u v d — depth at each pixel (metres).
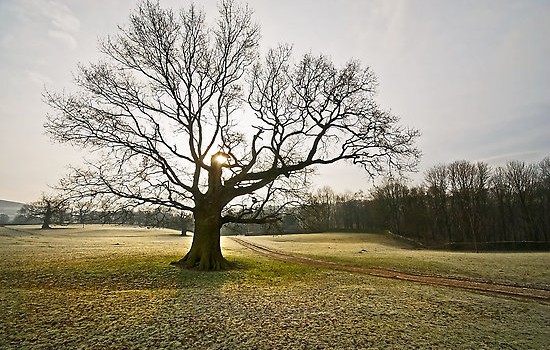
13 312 11.20
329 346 9.02
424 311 13.04
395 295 16.11
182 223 27.05
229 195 24.84
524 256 38.09
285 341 9.32
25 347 8.33
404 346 9.15
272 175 25.11
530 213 74.94
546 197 74.12
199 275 20.80
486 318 12.21
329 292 16.66
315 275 23.06
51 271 19.75
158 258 27.89
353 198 121.94
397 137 24.16
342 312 12.59
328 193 123.19
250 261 29.55
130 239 62.75
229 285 18.14
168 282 18.59
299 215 26.09
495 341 9.72
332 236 88.12
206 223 24.14
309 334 9.95
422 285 19.27
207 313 12.03
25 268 20.47
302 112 25.56
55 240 51.00
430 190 88.69
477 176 79.38
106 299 13.74
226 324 10.76
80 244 43.91
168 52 24.28
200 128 25.98
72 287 16.39
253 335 9.76
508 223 78.38
